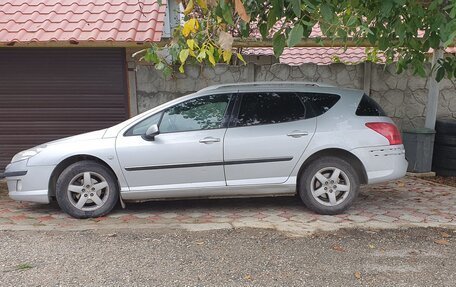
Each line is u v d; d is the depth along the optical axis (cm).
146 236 512
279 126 569
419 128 820
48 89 824
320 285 390
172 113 578
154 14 787
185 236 512
